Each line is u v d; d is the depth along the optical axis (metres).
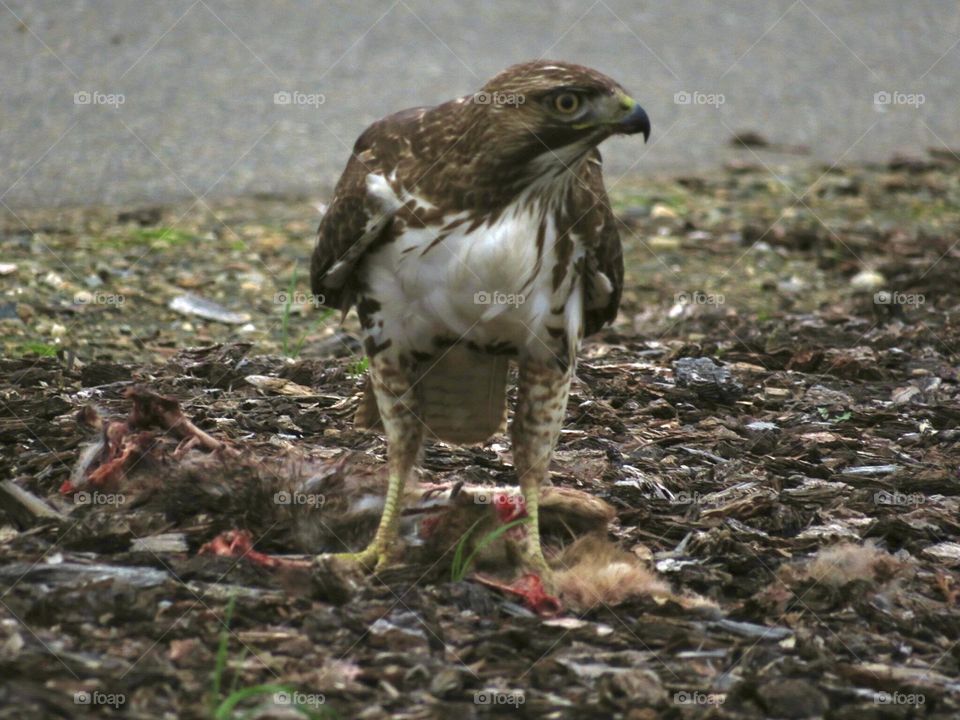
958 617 8.48
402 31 29.08
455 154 7.98
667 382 12.68
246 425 10.98
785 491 10.23
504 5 31.92
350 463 9.45
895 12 35.16
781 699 7.23
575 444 11.07
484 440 9.15
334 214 8.41
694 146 24.06
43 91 23.67
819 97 27.88
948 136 25.97
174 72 25.28
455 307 8.18
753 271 17.50
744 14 33.56
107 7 28.95
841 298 16.70
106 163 20.33
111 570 8.16
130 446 9.20
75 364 12.71
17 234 16.81
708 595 8.62
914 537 9.62
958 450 11.39
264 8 29.88
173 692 6.94
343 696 7.08
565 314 8.40
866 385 13.05
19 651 7.16
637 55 29.28
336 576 8.14
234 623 7.73
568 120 7.87
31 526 8.73
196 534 8.73
